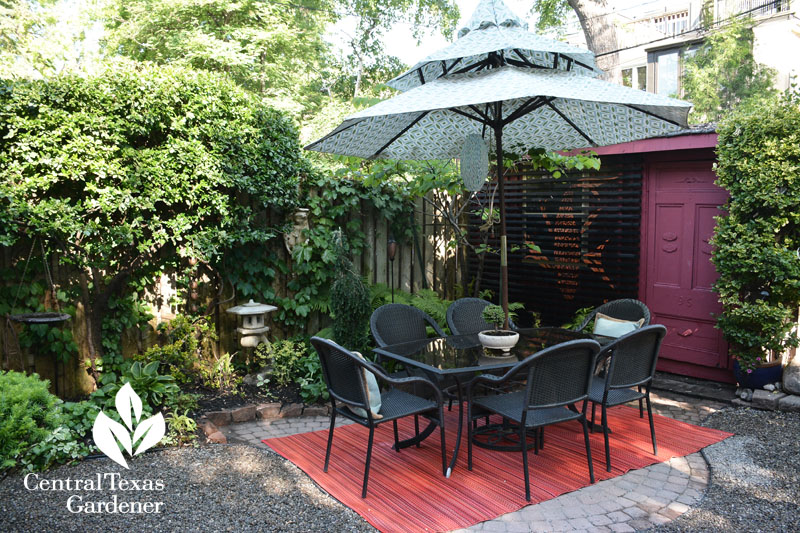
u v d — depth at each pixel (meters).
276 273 5.56
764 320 4.47
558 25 15.52
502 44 3.40
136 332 4.84
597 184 6.12
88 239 4.36
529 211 6.79
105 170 4.22
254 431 4.09
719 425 4.18
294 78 14.58
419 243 6.77
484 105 4.10
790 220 4.49
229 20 13.09
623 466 3.43
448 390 3.99
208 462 3.41
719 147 4.80
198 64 12.18
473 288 7.30
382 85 4.30
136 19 12.34
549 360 3.01
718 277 5.28
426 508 2.89
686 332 5.58
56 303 4.38
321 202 5.70
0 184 3.81
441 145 4.78
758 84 12.65
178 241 4.88
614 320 4.53
